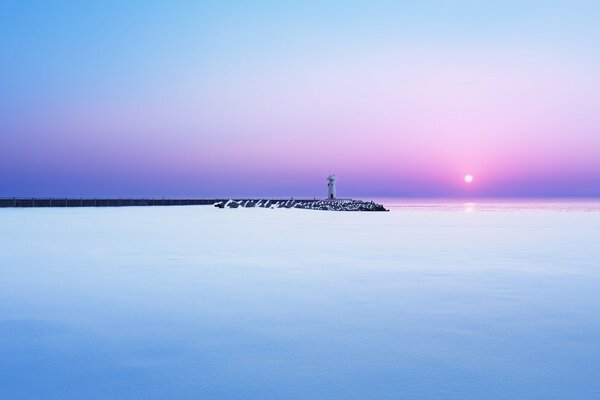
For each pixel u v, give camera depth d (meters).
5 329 5.62
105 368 4.39
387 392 3.84
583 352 4.74
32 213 36.94
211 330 5.57
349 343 5.07
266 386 3.97
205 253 12.31
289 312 6.35
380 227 22.14
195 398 3.75
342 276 9.00
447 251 12.68
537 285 8.09
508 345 4.96
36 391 3.88
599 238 16.38
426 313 6.26
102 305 6.78
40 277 8.97
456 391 3.84
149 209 49.66
